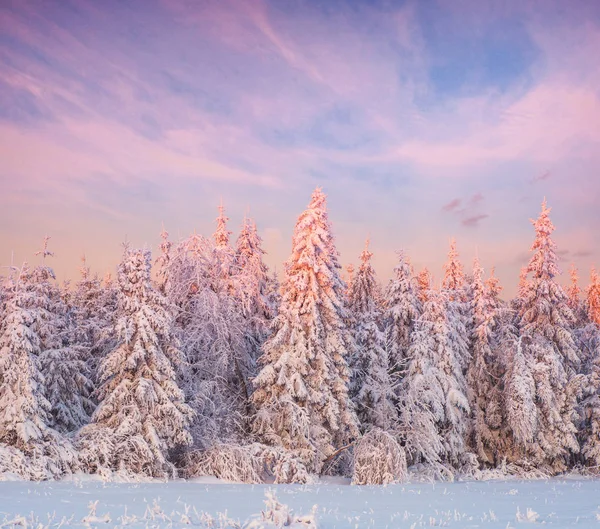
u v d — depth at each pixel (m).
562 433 35.88
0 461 23.06
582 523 14.39
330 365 30.09
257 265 36.84
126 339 26.55
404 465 29.20
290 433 29.22
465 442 36.25
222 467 27.56
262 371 29.67
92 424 26.55
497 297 45.34
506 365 37.84
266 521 12.09
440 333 35.12
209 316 31.39
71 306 33.06
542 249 40.97
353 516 15.30
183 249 32.38
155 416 26.67
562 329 39.44
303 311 30.30
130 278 28.16
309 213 31.69
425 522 14.36
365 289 37.00
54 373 28.22
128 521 12.36
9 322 25.84
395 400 34.91
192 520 13.17
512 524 14.12
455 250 44.50
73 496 17.53
